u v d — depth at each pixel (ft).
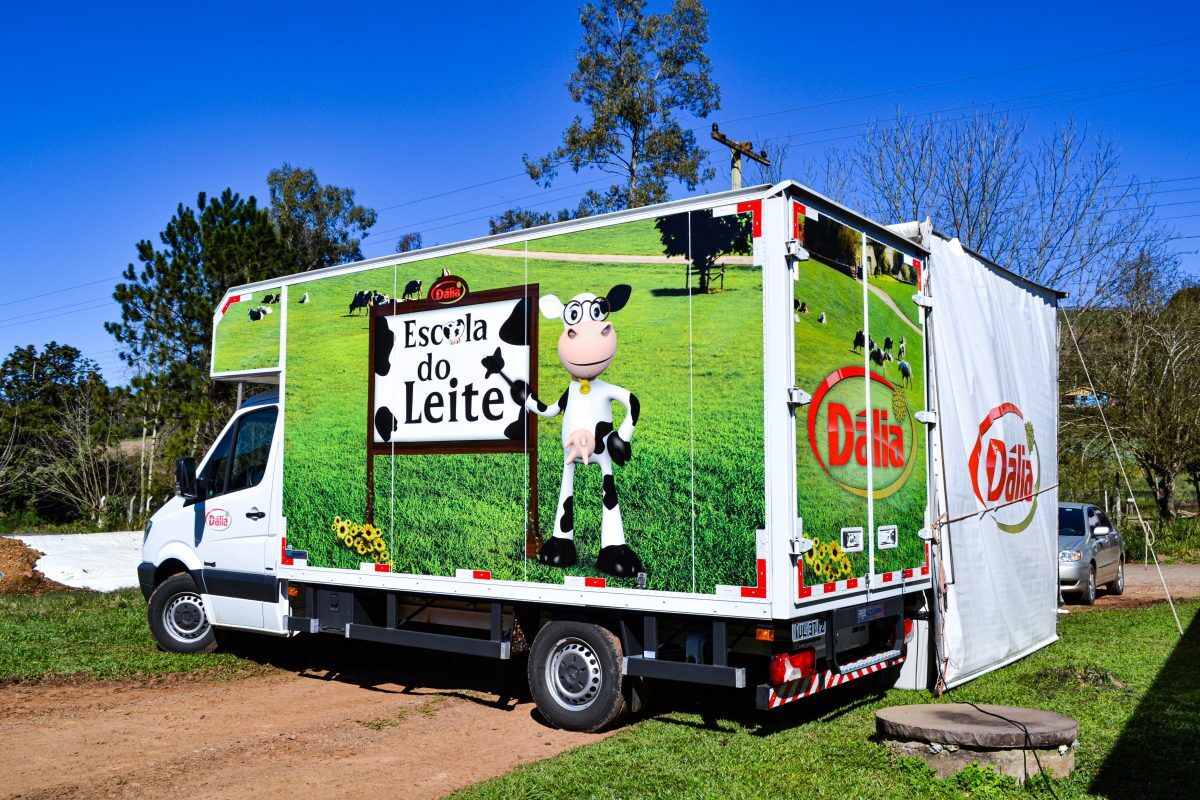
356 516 25.46
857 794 16.56
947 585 24.32
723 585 18.92
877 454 21.84
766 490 18.52
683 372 19.72
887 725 18.42
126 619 36.76
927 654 24.17
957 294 26.25
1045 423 31.78
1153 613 38.68
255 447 28.89
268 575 27.84
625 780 17.47
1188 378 74.64
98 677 28.09
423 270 24.43
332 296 26.48
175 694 26.30
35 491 110.22
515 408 22.35
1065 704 22.95
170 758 20.10
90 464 109.09
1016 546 28.60
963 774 16.89
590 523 20.89
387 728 22.44
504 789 17.10
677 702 24.07
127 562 56.59
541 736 21.45
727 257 19.36
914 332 24.06
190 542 30.30
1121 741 19.76
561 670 21.83
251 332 28.60
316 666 29.89
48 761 19.97
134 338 80.74
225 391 82.23
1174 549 67.36
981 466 26.58
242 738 21.70
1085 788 16.81
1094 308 74.08
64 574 51.49
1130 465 80.07
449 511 23.47
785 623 18.85
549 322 21.89
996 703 23.02
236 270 80.59
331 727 22.59
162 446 91.66
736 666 20.07
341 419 26.03
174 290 80.28
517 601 22.13
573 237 21.62
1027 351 30.81
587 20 107.76
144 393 80.43
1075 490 77.36
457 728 22.36
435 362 24.00
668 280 20.10
